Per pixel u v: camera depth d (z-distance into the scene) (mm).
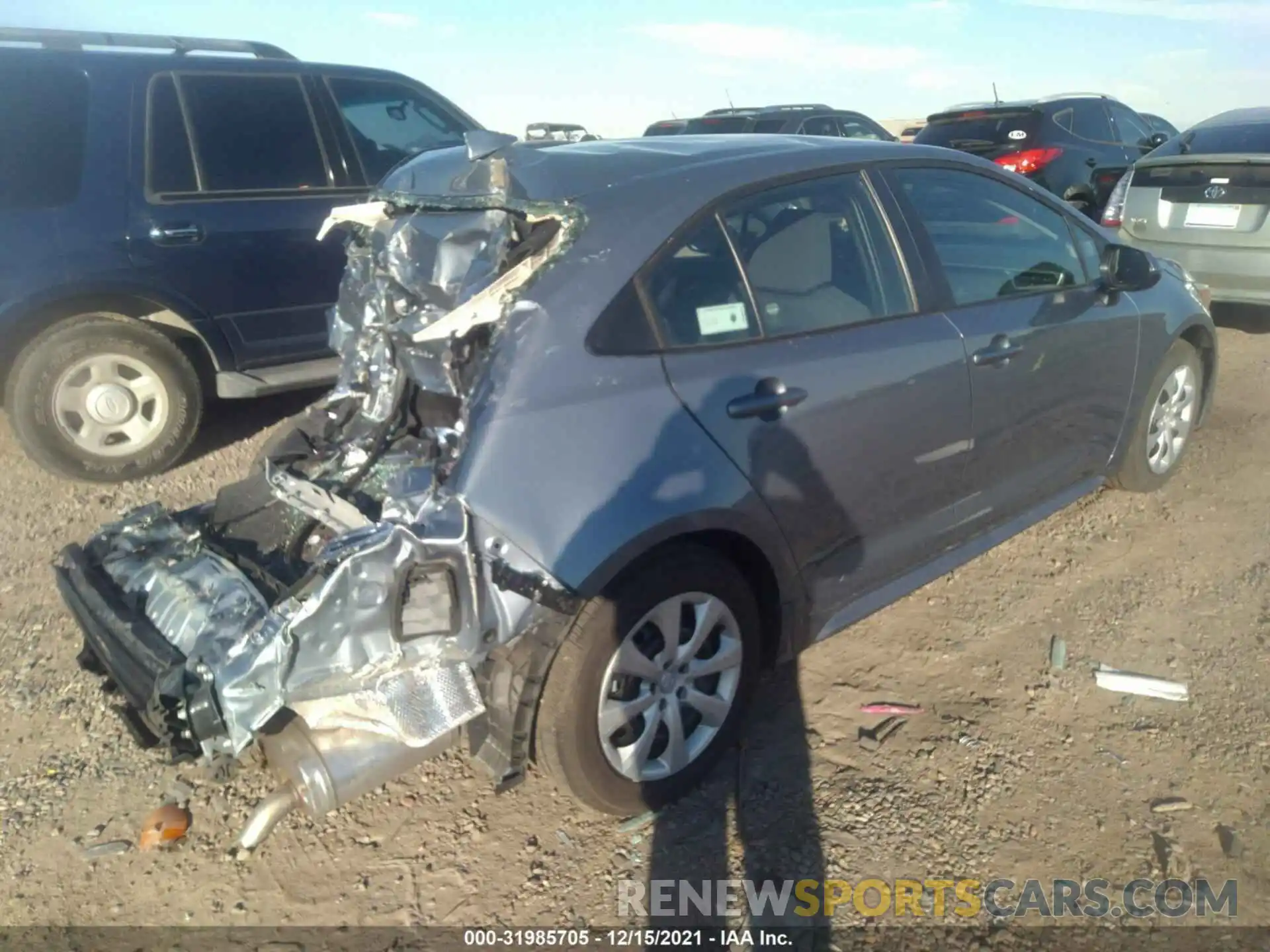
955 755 3188
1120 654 3695
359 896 2740
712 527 2814
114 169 5094
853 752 3217
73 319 5086
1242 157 7297
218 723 2396
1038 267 3969
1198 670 3594
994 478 3803
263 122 5582
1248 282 7398
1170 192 7703
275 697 2367
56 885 2793
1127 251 4062
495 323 2664
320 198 5688
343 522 2908
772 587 3109
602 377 2682
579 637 2629
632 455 2672
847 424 3141
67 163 5008
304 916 2680
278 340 5633
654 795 2943
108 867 2855
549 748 2697
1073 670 3604
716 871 2789
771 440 2945
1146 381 4473
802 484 3043
